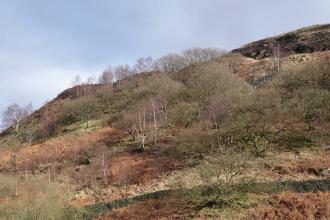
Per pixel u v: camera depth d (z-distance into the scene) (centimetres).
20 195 3903
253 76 7769
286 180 3516
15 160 6050
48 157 5941
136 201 3647
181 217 3030
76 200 4216
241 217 2870
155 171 4597
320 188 3256
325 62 6656
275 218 2814
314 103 5322
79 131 6956
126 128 6438
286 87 6288
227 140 4912
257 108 5556
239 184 3256
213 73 7481
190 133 5269
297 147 4466
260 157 4322
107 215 3394
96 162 5284
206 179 3397
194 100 6912
